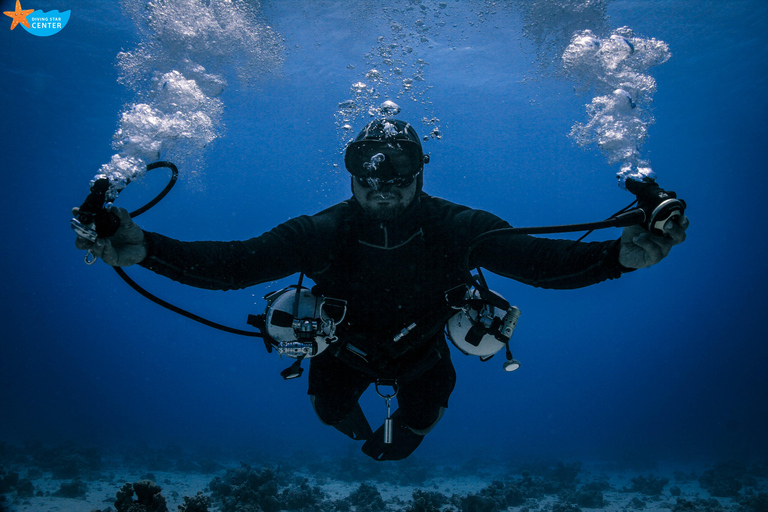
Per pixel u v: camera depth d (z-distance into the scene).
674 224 1.60
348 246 2.37
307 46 17.05
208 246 2.01
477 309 2.64
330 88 22.61
